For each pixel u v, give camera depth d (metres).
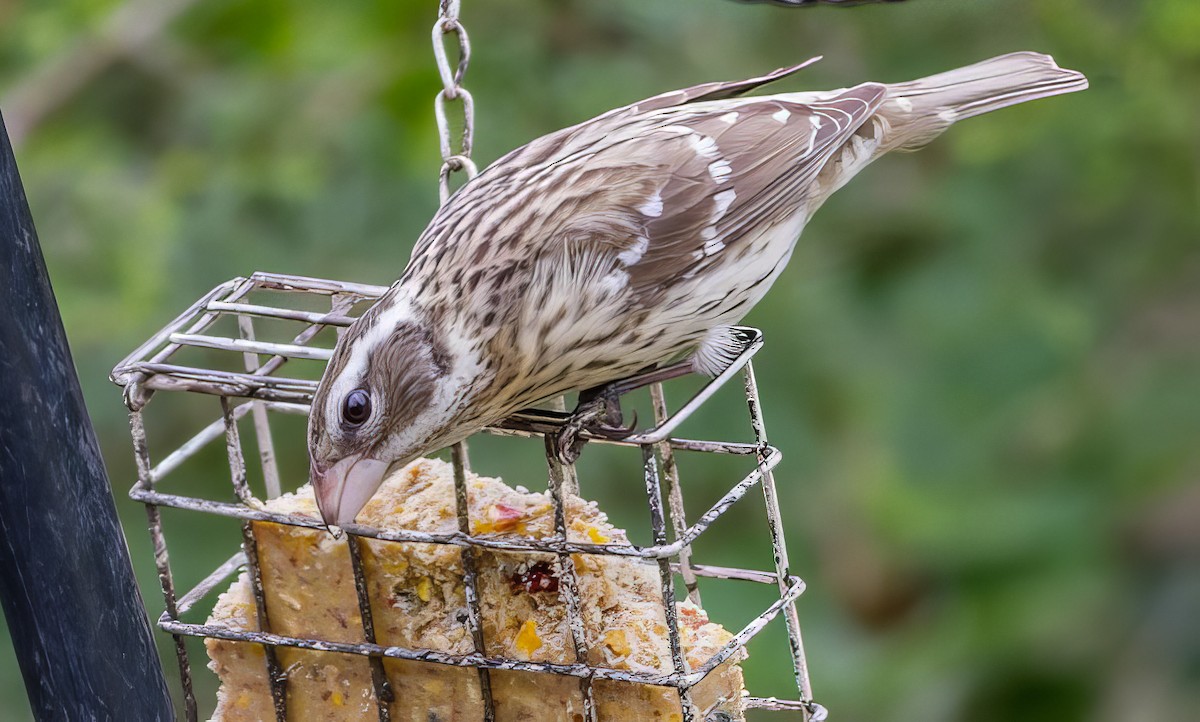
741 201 6.42
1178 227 11.03
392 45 11.47
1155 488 10.12
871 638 9.96
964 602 9.98
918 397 10.22
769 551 9.80
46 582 5.12
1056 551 10.00
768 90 11.05
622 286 6.13
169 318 10.35
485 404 5.97
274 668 5.79
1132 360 10.70
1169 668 9.77
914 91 7.54
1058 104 11.09
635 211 6.22
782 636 9.36
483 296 5.93
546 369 6.11
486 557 5.55
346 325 5.99
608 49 11.49
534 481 9.35
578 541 5.36
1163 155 11.05
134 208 10.75
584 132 6.61
